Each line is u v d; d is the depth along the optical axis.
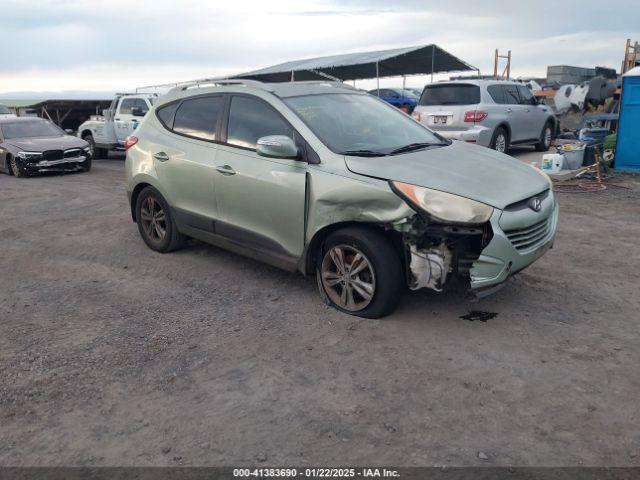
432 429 2.94
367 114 5.19
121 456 2.80
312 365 3.65
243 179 4.84
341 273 4.35
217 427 3.02
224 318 4.43
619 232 6.75
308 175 4.34
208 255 6.08
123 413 3.17
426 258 3.92
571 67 25.11
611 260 5.68
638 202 8.38
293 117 4.65
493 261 3.82
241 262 5.82
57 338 4.14
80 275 5.63
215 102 5.37
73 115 23.50
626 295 4.73
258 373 3.57
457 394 3.26
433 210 3.76
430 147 4.89
